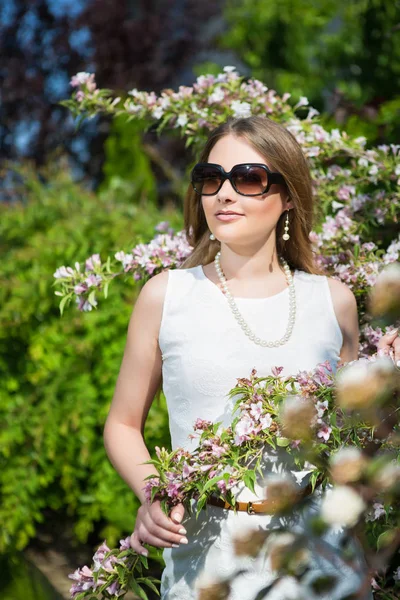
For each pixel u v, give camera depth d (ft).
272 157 6.10
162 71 28.12
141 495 5.77
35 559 11.71
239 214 6.02
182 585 5.71
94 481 11.89
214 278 6.33
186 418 5.90
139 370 6.25
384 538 4.38
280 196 6.24
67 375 12.06
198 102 8.51
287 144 6.20
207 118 8.36
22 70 28.19
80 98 8.51
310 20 18.21
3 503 11.89
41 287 12.13
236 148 6.12
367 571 4.74
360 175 8.53
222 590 4.37
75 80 8.51
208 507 5.68
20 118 28.17
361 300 7.55
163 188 23.26
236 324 6.01
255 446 5.31
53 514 13.80
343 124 13.32
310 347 6.00
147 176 18.43
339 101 13.99
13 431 11.92
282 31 18.67
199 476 5.20
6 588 9.46
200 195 6.24
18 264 12.93
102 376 11.91
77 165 27.55
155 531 5.34
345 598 4.54
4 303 12.50
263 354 5.90
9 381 12.30
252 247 6.21
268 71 18.89
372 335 7.20
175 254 7.54
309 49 18.28
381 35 13.67
